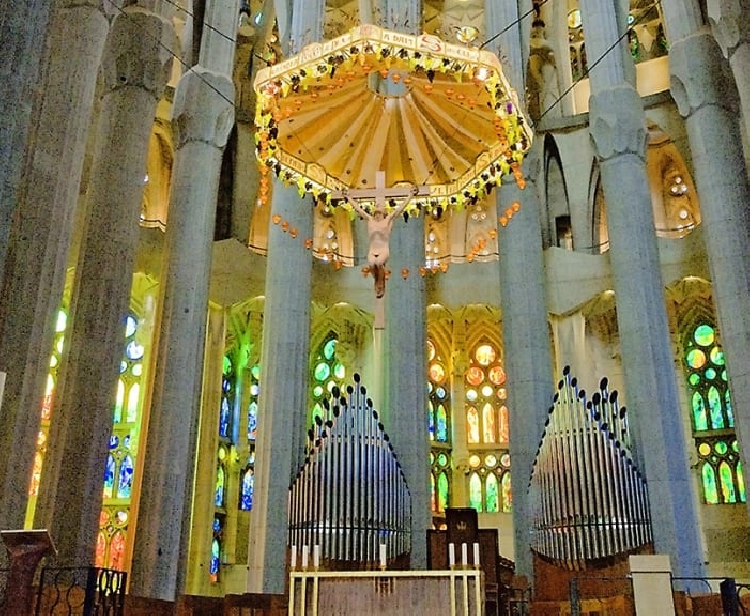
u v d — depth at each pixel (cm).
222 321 2562
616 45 2394
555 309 2594
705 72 2097
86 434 1561
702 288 2573
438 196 1777
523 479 2166
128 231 1728
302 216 2384
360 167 1791
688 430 2695
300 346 2264
